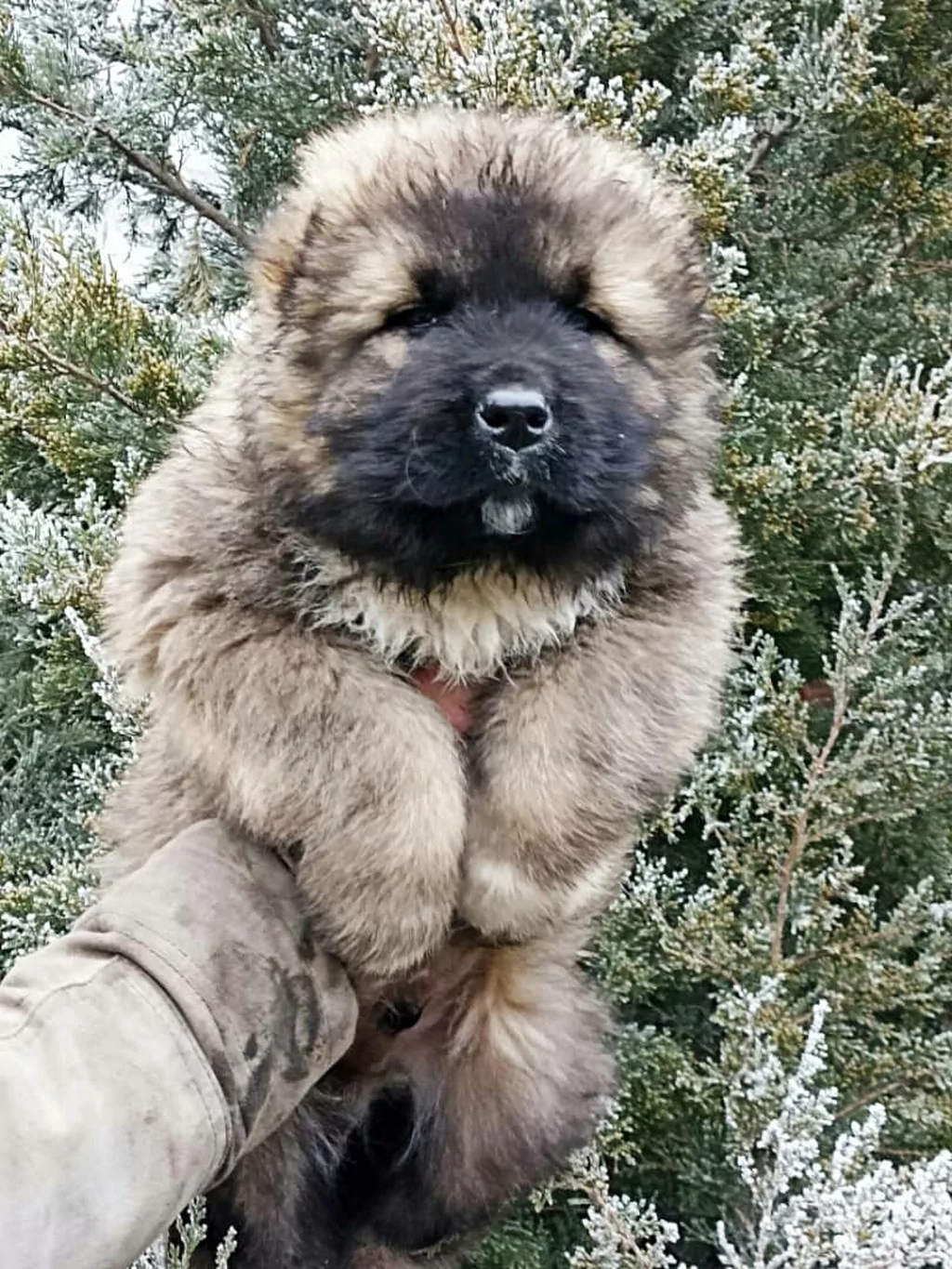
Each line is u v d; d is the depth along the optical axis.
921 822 0.93
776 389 0.96
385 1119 0.59
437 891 0.51
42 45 1.08
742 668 0.91
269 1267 0.55
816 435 0.89
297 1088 0.46
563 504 0.51
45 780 1.05
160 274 1.29
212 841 0.49
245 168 1.17
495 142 0.58
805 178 1.05
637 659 0.55
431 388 0.50
